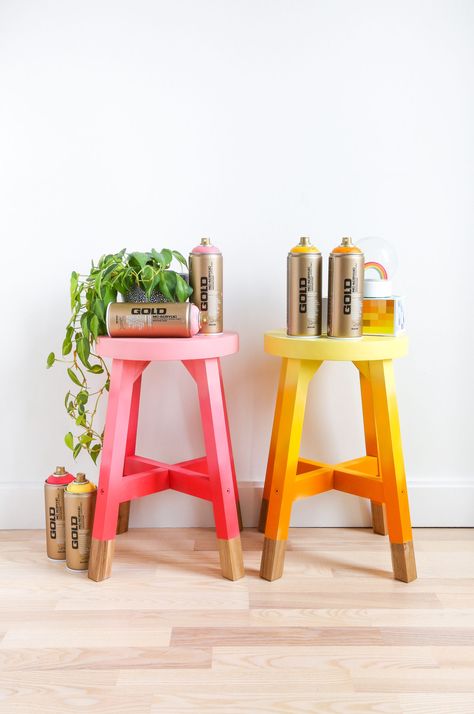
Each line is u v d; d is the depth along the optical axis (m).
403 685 1.07
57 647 1.16
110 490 1.40
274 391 1.72
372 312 1.43
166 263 1.41
